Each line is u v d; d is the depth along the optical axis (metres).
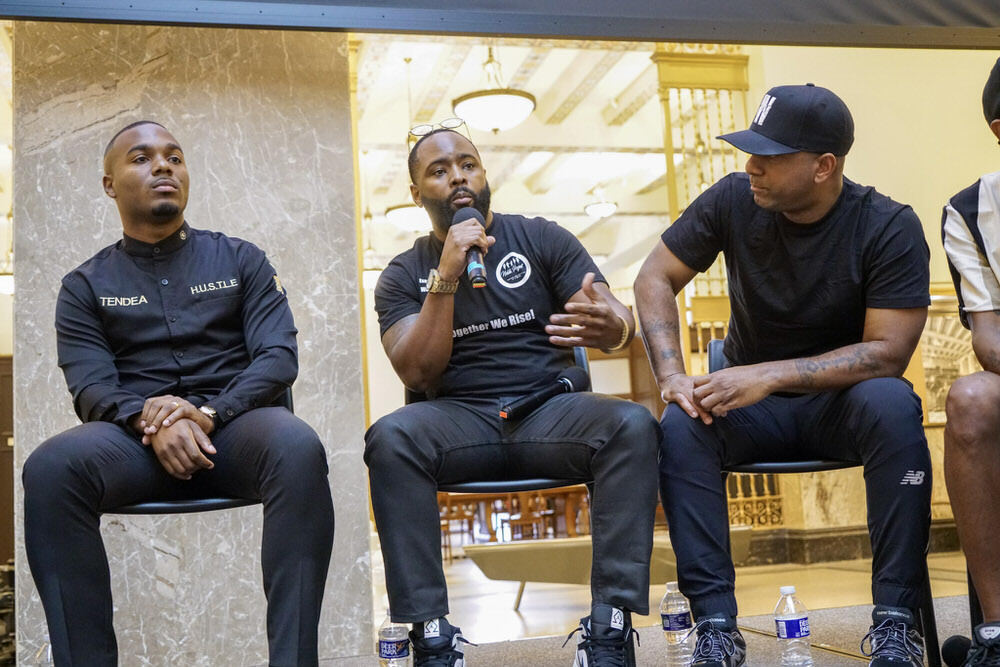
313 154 3.43
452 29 3.12
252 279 2.18
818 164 2.02
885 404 1.92
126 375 2.10
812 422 2.09
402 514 1.96
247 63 3.41
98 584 1.87
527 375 2.21
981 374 1.79
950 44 3.51
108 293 2.11
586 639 1.93
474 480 2.11
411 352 2.15
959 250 1.96
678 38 3.29
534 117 9.86
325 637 3.21
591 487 2.08
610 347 2.14
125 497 1.92
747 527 6.42
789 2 3.39
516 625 3.96
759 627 3.02
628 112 9.62
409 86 8.91
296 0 3.01
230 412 1.98
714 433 2.04
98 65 3.29
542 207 12.29
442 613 1.95
